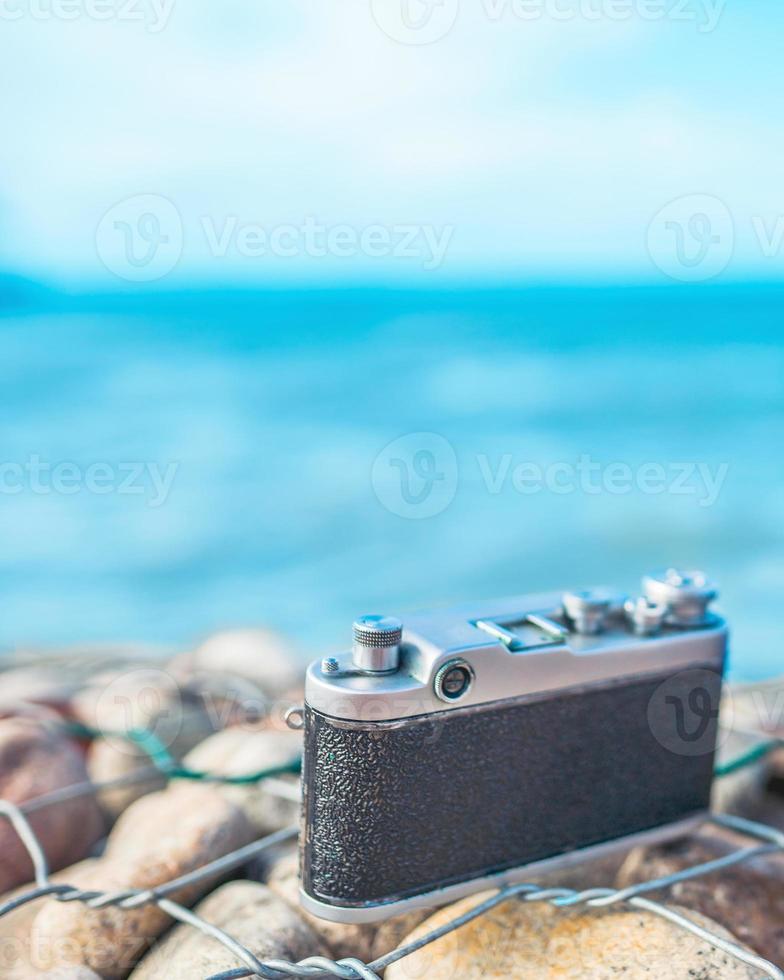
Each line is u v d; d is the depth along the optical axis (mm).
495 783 797
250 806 1066
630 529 5625
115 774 1203
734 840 987
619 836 882
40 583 4949
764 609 4324
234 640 1674
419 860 784
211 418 8008
